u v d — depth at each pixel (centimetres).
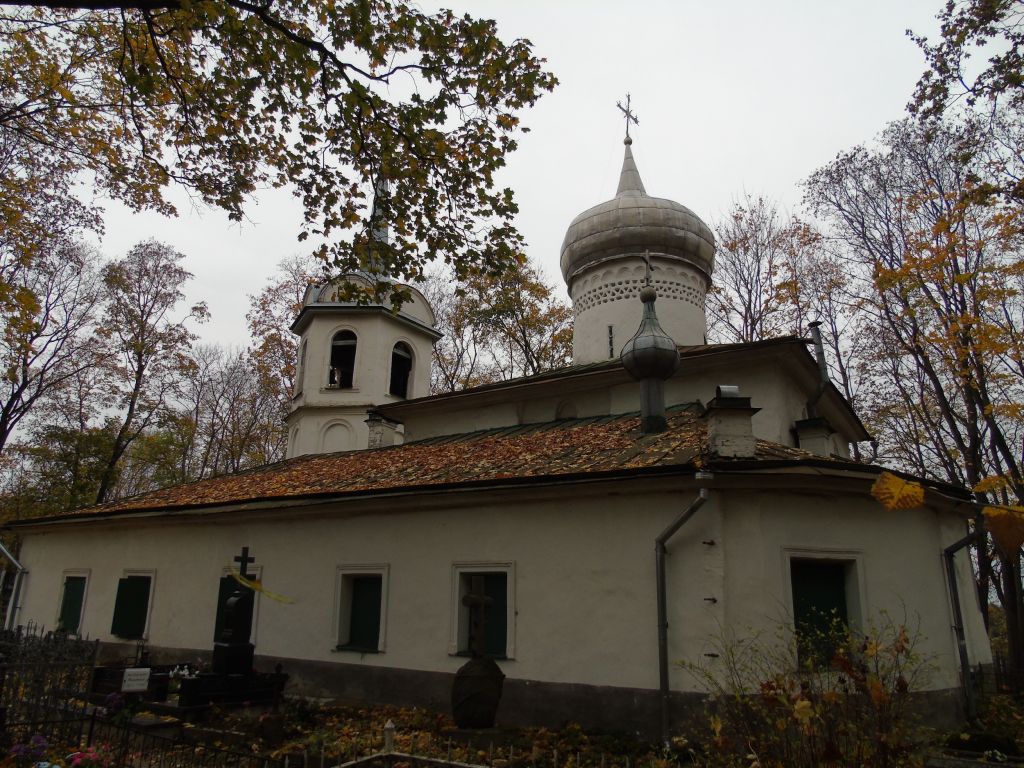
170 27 1082
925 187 2183
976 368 2016
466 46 1024
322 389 2366
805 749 578
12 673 1001
